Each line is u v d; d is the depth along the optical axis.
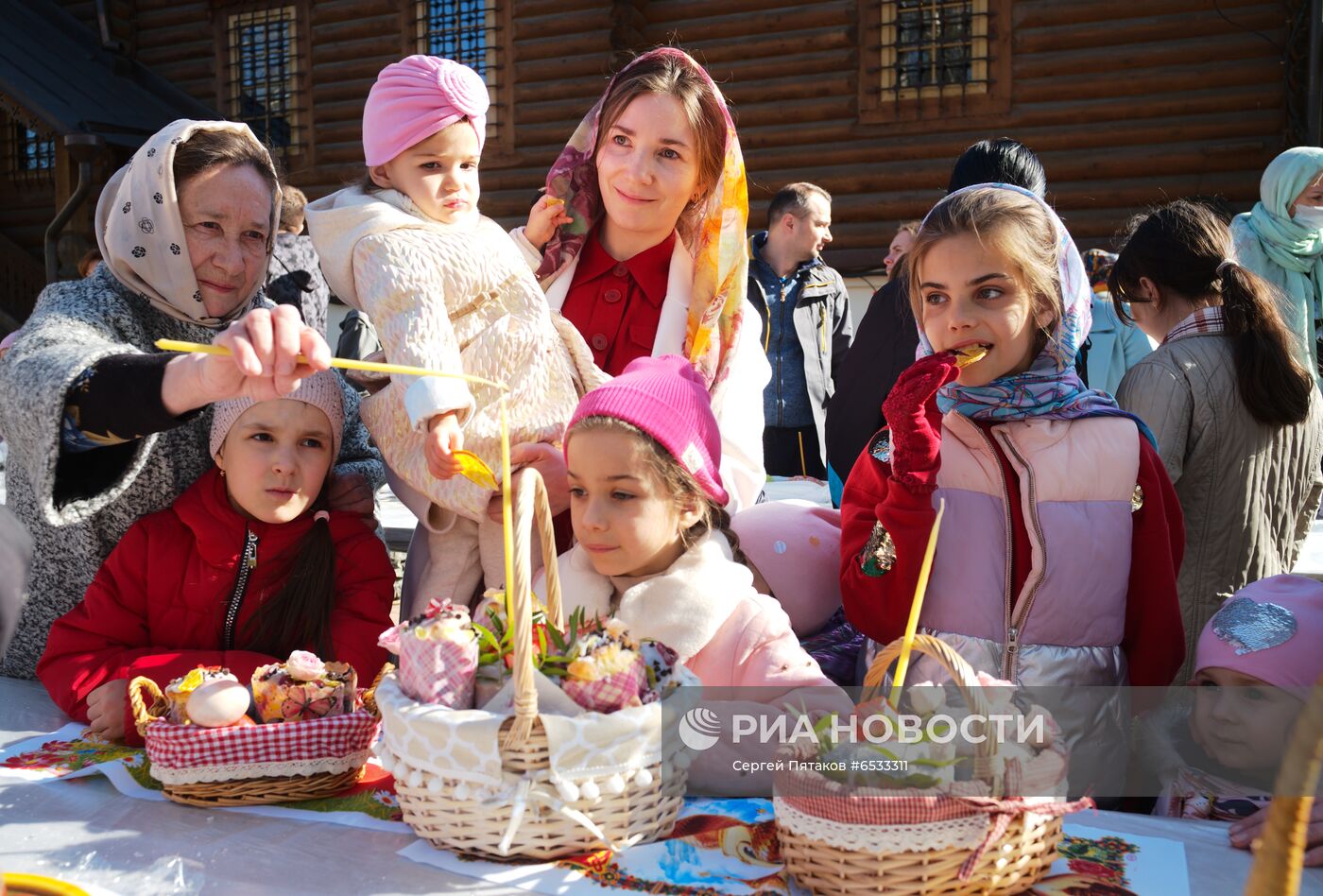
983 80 8.13
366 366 1.46
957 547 1.79
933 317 1.80
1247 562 2.38
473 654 1.40
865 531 1.81
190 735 1.50
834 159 8.55
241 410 1.87
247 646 1.94
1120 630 1.76
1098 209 7.93
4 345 2.05
